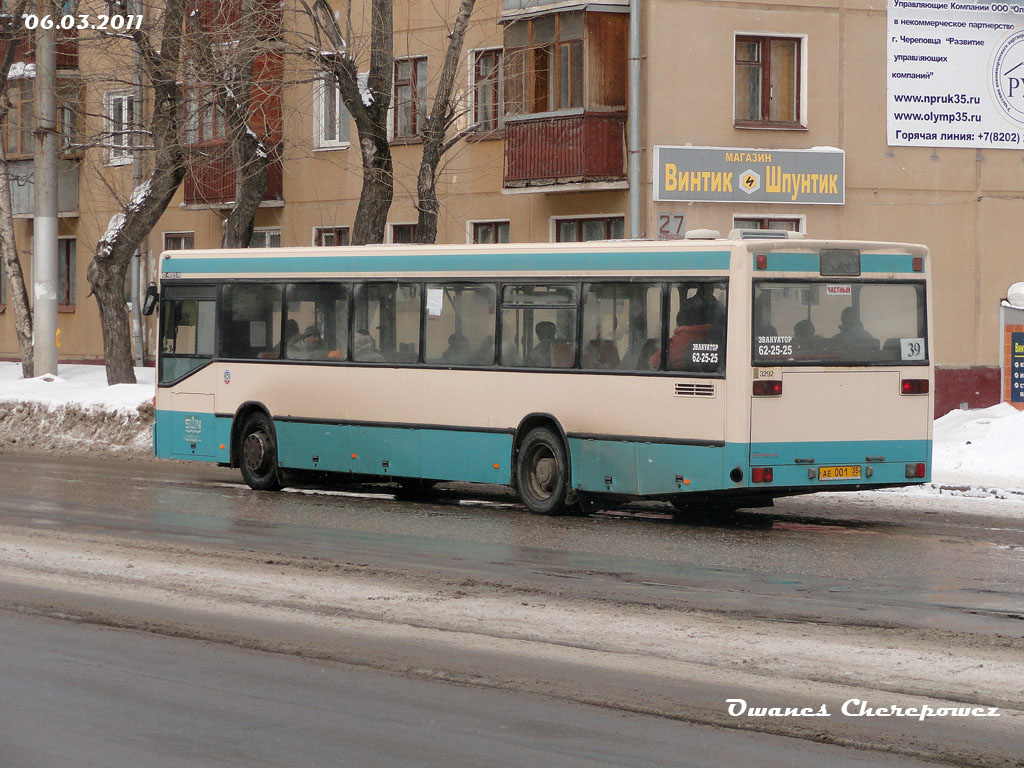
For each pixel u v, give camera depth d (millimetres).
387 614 12711
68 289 52031
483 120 37875
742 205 34500
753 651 11172
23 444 33406
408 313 22328
